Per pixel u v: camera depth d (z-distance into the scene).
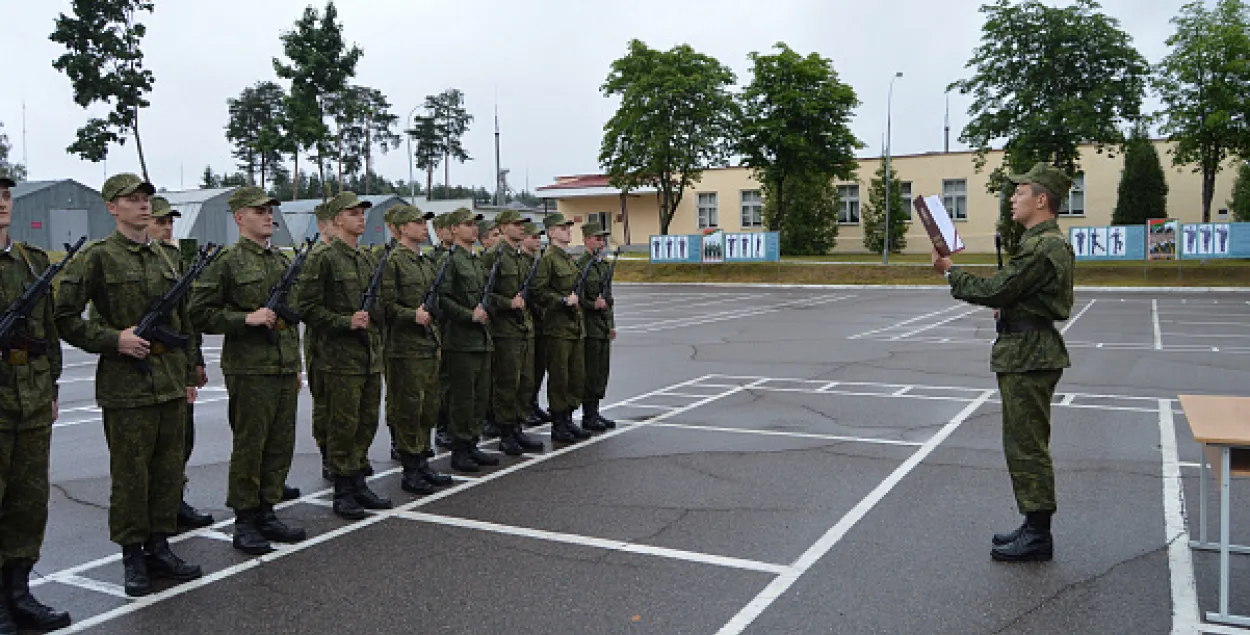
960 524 5.47
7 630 4.06
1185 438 7.70
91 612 4.36
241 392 5.21
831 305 25.36
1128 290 28.16
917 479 6.52
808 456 7.29
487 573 4.77
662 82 35.88
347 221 5.98
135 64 34.97
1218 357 13.02
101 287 4.58
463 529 5.55
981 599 4.32
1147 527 5.35
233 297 5.23
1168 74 30.70
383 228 46.56
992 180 33.94
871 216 44.38
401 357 6.43
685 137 36.66
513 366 7.51
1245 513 5.57
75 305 4.41
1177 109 30.44
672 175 42.38
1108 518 5.53
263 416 5.25
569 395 8.13
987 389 10.45
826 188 44.88
